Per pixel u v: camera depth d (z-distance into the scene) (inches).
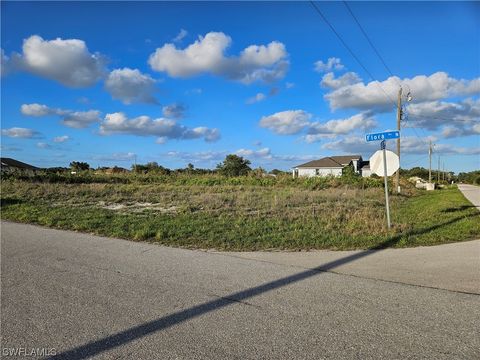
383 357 144.9
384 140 481.7
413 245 379.6
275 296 214.8
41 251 326.3
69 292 218.2
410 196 1330.0
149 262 293.3
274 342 157.0
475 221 553.6
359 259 312.8
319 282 243.8
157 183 1499.8
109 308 193.9
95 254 318.3
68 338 159.9
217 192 1045.8
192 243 374.3
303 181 1550.2
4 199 719.1
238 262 297.7
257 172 1768.0
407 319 181.8
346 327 172.2
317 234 419.2
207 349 150.9
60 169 2037.4
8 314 185.0
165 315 185.5
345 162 3137.3
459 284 241.0
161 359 143.0
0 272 258.7
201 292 220.7
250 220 513.3
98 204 716.7
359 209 686.5
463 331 168.4
